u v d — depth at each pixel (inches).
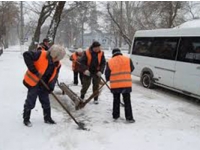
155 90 401.1
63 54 195.0
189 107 303.4
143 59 426.0
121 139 192.5
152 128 219.5
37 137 187.9
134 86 432.5
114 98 232.5
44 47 337.7
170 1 963.3
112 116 245.8
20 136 188.2
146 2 1069.1
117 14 1348.4
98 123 224.7
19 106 259.3
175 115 265.0
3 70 541.0
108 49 1946.4
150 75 408.2
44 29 1614.2
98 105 281.9
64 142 182.5
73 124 217.9
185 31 341.7
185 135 207.6
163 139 197.0
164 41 381.7
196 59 315.0
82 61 272.5
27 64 189.0
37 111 243.8
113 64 225.6
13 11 1434.5
